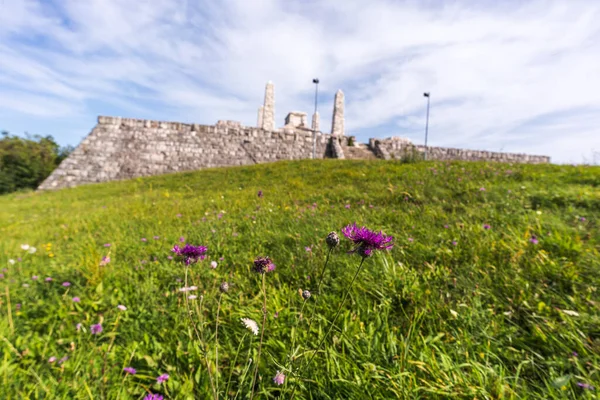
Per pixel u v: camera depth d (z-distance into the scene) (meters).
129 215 6.58
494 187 4.94
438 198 4.93
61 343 1.94
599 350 1.53
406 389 1.37
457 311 1.97
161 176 16.44
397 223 3.90
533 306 1.95
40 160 22.20
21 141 22.33
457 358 1.60
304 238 3.49
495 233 3.06
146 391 1.58
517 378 1.41
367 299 2.21
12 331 2.00
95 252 3.16
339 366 1.54
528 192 4.52
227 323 2.11
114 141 21.14
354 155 26.55
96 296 2.54
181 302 2.41
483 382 1.42
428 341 1.70
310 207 5.16
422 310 1.98
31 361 1.74
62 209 9.30
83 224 5.99
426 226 3.60
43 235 5.48
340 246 3.11
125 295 2.59
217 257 3.39
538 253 2.46
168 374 1.67
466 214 3.89
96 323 2.18
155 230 4.87
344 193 6.25
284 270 2.85
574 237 2.77
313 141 26.06
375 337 1.74
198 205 7.07
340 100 33.03
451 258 2.69
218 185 11.58
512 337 1.74
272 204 6.05
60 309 2.33
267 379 1.60
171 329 2.09
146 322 2.19
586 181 5.20
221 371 1.72
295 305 2.23
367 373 1.48
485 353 1.62
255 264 1.31
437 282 2.36
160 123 22.50
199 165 22.73
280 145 25.50
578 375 1.42
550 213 3.64
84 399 1.44
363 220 4.00
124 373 1.73
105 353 1.79
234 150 24.02
